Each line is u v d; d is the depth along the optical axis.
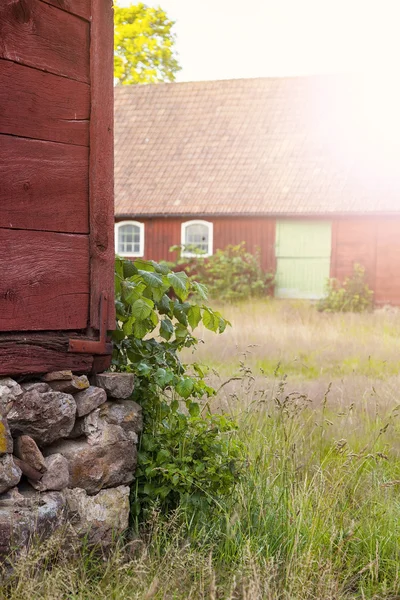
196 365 5.49
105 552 4.38
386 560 4.72
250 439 6.05
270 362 12.54
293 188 26.80
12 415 4.05
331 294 24.97
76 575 3.94
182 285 5.18
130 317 5.05
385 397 8.71
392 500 5.49
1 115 4.04
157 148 29.31
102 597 3.82
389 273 25.75
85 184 4.49
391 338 16.03
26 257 4.16
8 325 4.07
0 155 4.03
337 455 5.96
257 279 26.47
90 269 4.52
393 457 6.71
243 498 4.87
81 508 4.28
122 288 5.05
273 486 5.28
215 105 30.30
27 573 3.68
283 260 26.67
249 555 4.03
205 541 4.45
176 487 4.73
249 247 26.89
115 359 5.14
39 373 4.24
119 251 28.05
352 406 7.61
